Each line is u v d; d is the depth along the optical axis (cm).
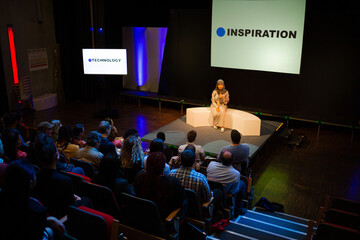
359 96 877
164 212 302
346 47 867
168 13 1112
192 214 348
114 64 973
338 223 360
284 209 565
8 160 390
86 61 976
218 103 845
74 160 421
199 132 835
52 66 1161
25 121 977
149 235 288
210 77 1066
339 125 859
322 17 878
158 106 1152
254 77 1000
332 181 657
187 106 1130
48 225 220
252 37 948
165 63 1133
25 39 1052
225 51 997
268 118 1016
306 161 746
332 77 901
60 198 245
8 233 185
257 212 511
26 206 187
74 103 1182
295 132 905
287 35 900
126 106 1147
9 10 990
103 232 241
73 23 1146
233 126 848
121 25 1218
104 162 333
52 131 507
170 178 301
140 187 308
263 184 648
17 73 1034
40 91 1134
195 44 1065
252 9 927
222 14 970
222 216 433
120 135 873
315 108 941
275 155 779
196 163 512
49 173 245
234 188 449
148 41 1181
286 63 924
